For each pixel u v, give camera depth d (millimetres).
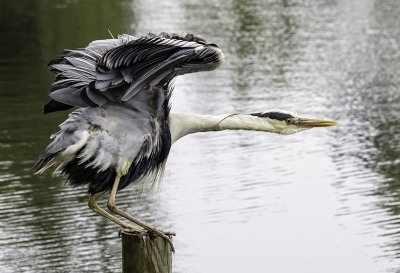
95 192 8656
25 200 14820
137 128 8406
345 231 13656
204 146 18172
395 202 14844
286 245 13172
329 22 36094
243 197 15078
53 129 19312
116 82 7977
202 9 39312
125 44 7754
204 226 13820
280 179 16031
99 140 8242
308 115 20688
